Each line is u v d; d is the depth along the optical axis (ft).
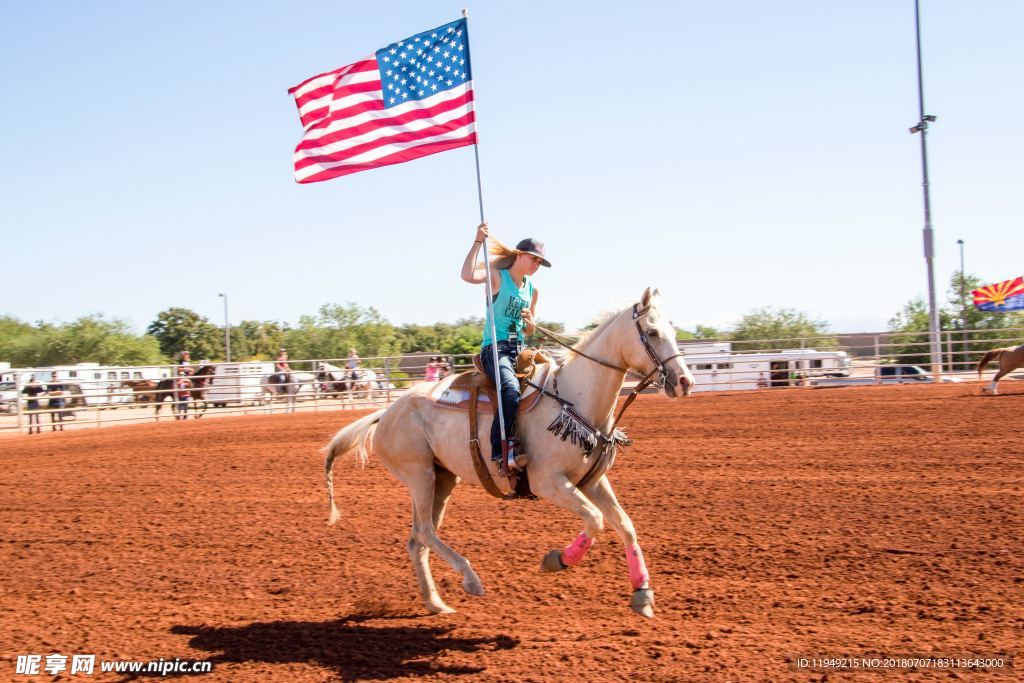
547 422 21.40
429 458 23.70
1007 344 119.24
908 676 16.69
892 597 21.45
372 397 102.17
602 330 21.72
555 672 17.88
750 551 25.93
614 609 21.93
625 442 22.36
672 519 30.27
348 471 43.60
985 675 16.56
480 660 18.93
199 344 283.18
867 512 29.73
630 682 17.06
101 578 26.30
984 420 50.60
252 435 60.23
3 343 217.15
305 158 27.50
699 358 100.37
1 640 21.12
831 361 97.91
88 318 222.69
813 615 20.52
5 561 28.45
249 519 33.30
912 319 156.76
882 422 52.31
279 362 98.94
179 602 23.94
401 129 26.68
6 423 87.92
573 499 20.63
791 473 37.27
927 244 90.53
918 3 91.97
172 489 39.75
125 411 102.99
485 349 22.76
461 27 26.27
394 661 19.21
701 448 45.42
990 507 29.45
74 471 45.91
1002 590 21.49
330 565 27.07
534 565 26.02
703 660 17.98
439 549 22.57
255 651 20.12
